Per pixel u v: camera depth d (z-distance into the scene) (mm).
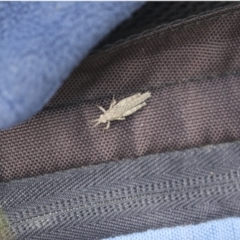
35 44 218
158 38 250
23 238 258
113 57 250
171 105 255
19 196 256
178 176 252
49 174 256
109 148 256
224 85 254
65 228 257
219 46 252
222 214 253
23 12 222
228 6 249
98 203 254
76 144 256
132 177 252
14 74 215
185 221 255
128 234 257
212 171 251
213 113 254
